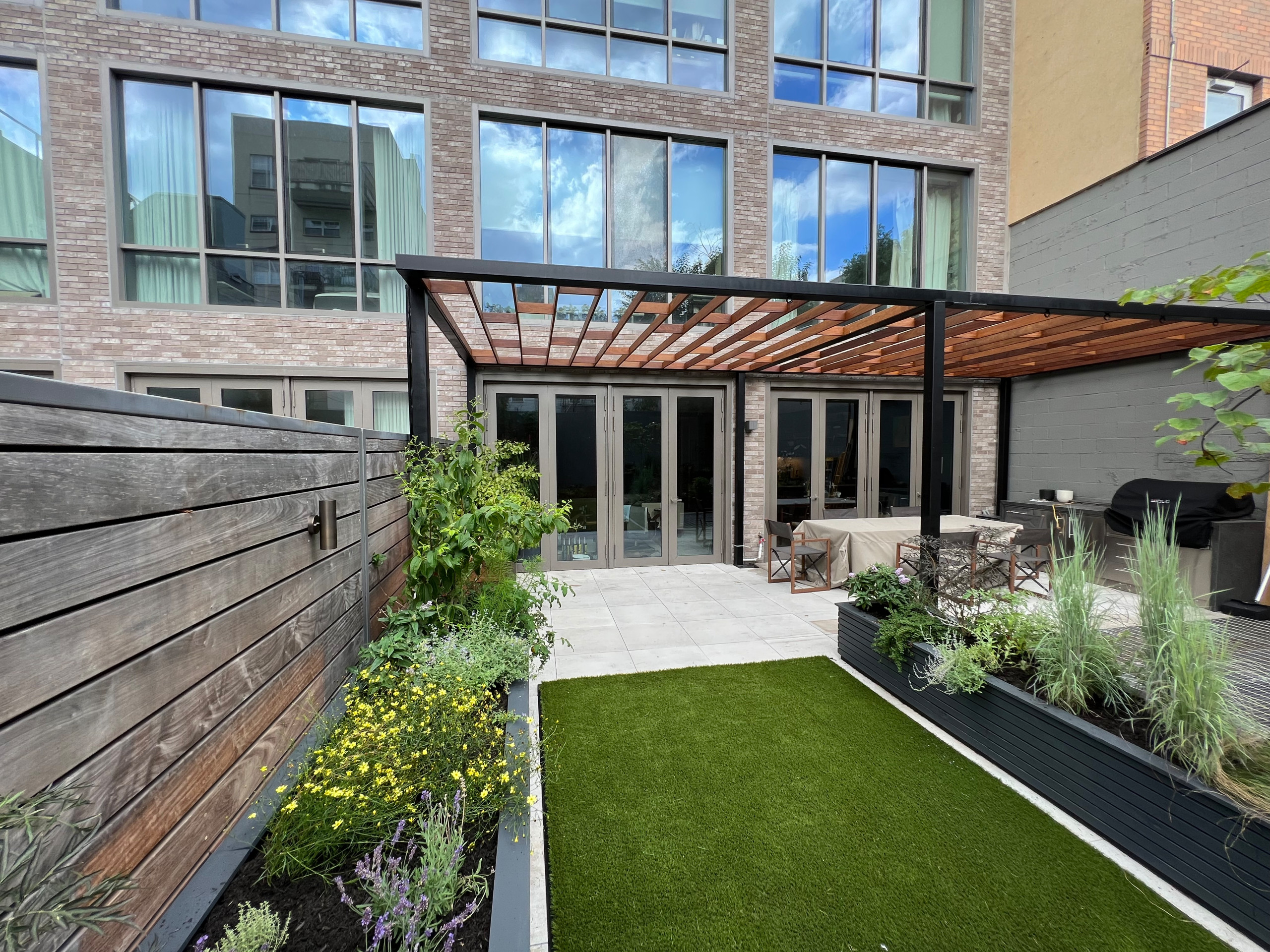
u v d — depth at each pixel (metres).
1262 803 1.60
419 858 1.49
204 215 5.35
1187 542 4.77
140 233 5.27
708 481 6.97
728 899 1.70
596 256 6.28
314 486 2.18
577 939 1.56
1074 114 6.36
